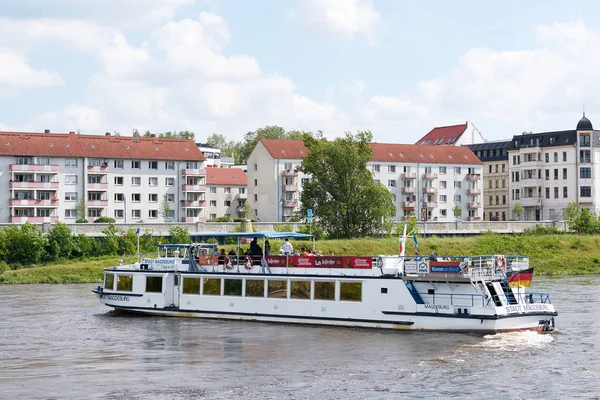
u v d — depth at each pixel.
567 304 58.91
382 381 33.69
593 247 111.00
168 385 33.31
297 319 47.72
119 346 41.84
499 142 179.50
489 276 44.28
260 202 152.62
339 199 113.44
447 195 164.12
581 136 162.25
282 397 31.30
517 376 34.41
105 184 133.50
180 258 52.91
